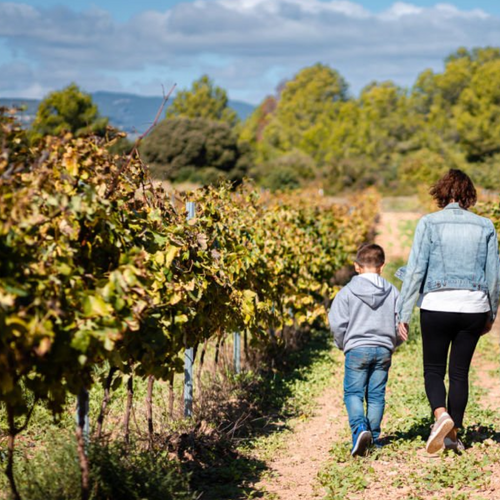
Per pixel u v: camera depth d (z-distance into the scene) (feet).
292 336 53.21
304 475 27.22
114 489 21.17
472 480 23.70
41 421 31.65
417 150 460.55
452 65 522.06
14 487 18.13
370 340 28.43
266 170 369.71
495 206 53.31
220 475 26.63
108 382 22.06
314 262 59.52
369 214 154.51
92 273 19.16
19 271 15.93
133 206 23.98
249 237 41.50
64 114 275.18
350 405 28.14
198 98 590.55
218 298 29.43
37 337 15.03
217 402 34.32
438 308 26.03
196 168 352.69
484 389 41.34
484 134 378.73
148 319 20.03
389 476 25.16
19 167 16.28
